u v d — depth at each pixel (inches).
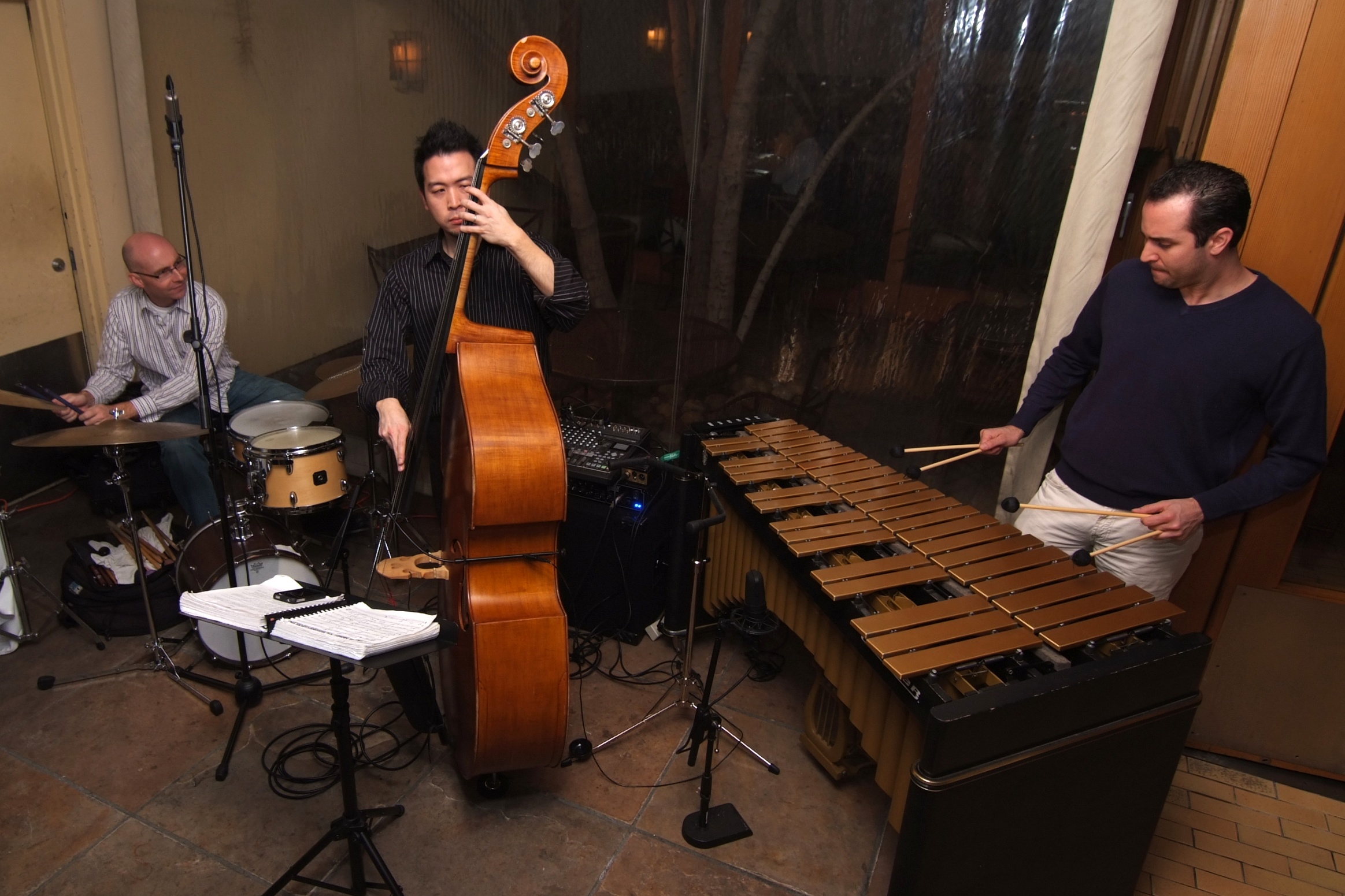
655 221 122.9
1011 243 98.3
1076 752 62.1
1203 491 77.3
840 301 112.3
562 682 72.7
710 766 80.2
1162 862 83.4
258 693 87.4
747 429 104.4
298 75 130.5
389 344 88.7
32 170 128.6
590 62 119.0
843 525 81.2
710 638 112.6
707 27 108.6
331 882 75.4
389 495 127.6
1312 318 70.7
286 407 117.0
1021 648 63.5
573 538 107.5
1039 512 87.4
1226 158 79.7
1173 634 67.0
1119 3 81.0
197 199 140.4
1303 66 75.0
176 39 131.7
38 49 124.6
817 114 105.9
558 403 131.6
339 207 136.6
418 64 126.1
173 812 82.3
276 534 103.0
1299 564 89.7
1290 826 88.6
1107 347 80.6
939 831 58.8
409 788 86.3
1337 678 90.6
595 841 81.2
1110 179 85.4
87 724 92.9
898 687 63.1
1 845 77.7
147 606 100.3
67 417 106.3
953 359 106.4
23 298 130.3
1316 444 72.1
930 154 100.1
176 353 119.1
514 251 77.1
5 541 99.7
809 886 77.9
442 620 60.1
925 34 96.2
